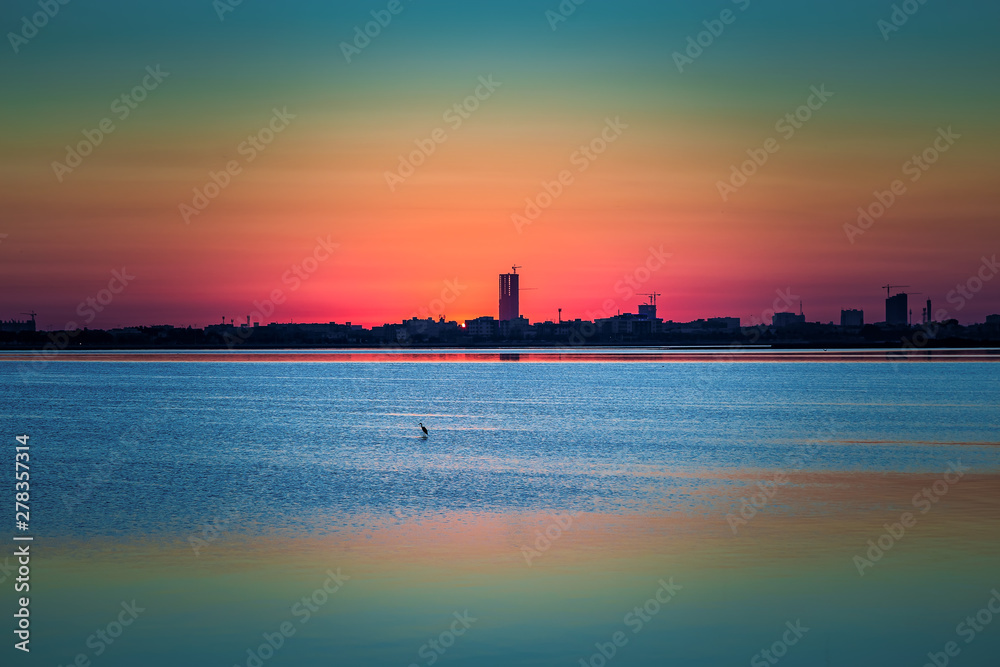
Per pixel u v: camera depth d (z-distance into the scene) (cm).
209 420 8725
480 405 10656
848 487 4122
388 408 10219
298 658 1917
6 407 10606
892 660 1873
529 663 1873
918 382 15425
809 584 2402
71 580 2509
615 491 4097
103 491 4269
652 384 15575
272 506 3769
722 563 2631
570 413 9312
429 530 3181
